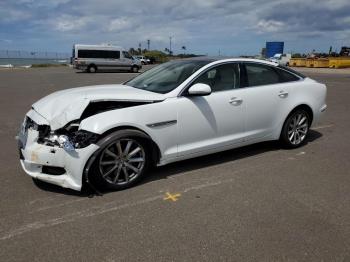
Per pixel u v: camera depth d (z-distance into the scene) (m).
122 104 4.23
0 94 13.68
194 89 4.36
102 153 3.90
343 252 2.93
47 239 3.12
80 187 3.83
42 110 4.24
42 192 4.07
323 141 6.36
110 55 34.31
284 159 5.28
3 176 4.56
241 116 5.00
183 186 4.26
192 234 3.20
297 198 3.94
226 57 5.22
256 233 3.21
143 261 2.82
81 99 4.09
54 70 37.47
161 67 5.48
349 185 4.32
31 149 3.94
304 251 2.94
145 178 4.50
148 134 4.20
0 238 3.14
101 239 3.12
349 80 21.09
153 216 3.53
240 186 4.27
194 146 4.63
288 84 5.59
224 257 2.86
